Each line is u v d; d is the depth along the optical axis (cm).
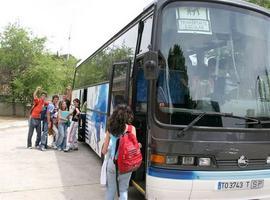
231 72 555
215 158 509
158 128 506
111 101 759
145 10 612
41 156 1126
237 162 521
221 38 562
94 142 1060
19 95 3128
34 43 3166
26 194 700
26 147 1310
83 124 1384
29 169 925
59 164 1007
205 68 542
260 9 600
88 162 1052
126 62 661
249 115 548
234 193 521
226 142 516
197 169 503
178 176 497
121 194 523
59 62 3534
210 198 512
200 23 556
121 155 499
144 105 576
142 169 581
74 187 763
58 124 1261
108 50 940
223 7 574
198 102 525
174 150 499
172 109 514
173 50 536
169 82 524
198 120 514
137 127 610
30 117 1291
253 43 584
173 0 549
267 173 542
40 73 3028
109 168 525
